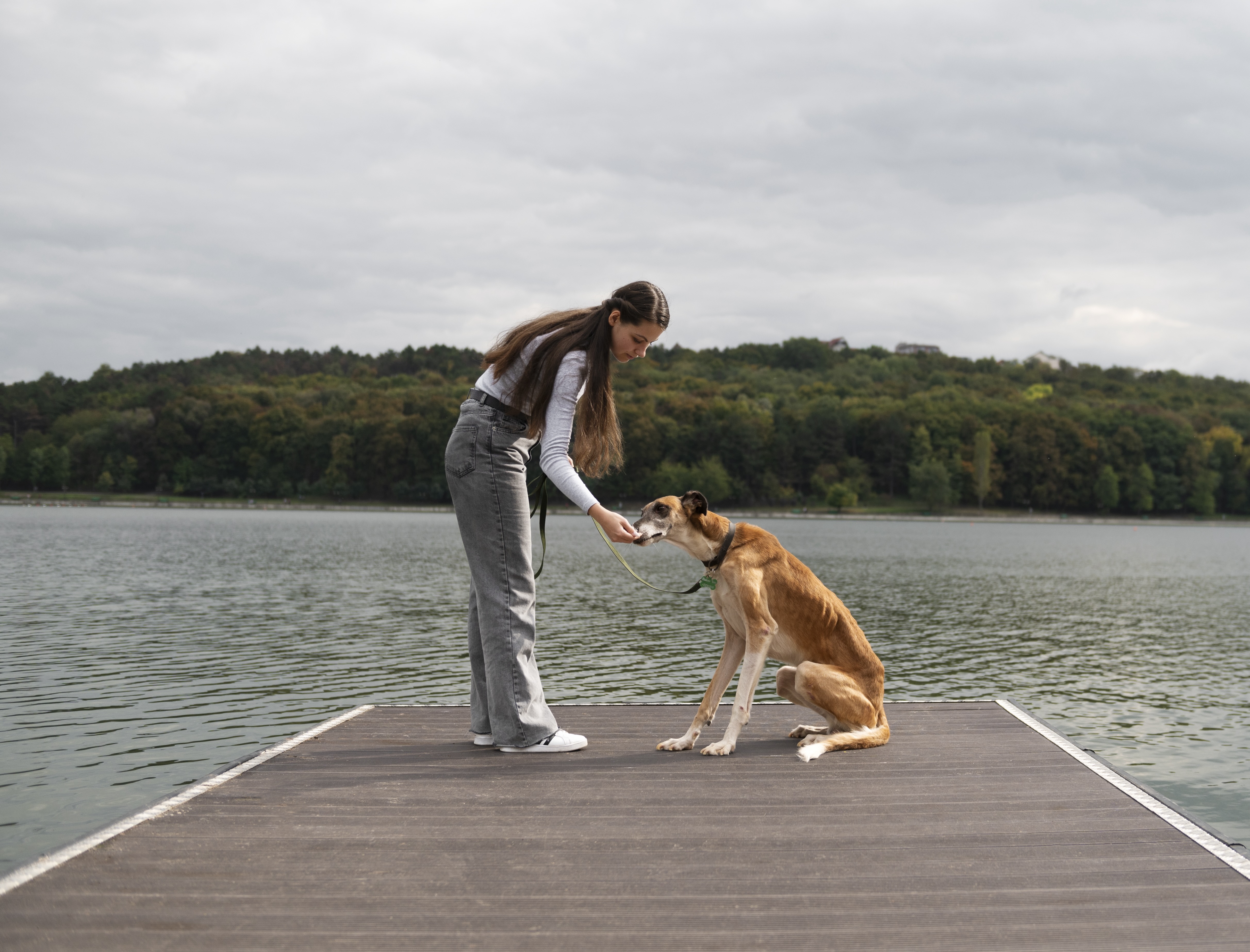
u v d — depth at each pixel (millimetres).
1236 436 121000
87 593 20797
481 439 4035
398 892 2633
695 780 3850
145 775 7387
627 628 17016
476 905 2557
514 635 4195
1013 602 23484
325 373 163500
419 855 2928
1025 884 2764
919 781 3867
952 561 39938
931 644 16266
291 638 14703
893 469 117875
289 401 121188
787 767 4086
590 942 2336
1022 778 3930
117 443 113438
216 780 3760
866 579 29703
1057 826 3297
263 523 68250
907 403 129375
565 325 4059
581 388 3998
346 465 111438
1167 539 70812
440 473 111188
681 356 180000
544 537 4324
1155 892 2715
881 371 176125
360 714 5199
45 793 6910
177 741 8430
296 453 112875
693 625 17453
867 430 120438
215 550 36469
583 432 4062
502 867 2834
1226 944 2375
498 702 4188
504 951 2277
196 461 113000
